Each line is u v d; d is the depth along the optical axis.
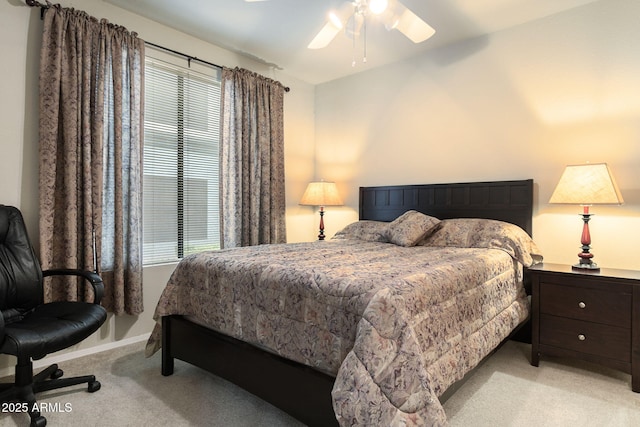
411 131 3.65
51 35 2.35
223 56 3.50
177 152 3.23
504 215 3.04
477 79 3.21
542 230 2.90
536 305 2.43
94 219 2.52
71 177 2.40
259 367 1.74
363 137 4.05
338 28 2.21
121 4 2.71
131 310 2.73
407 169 3.69
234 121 3.52
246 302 1.85
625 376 2.25
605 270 2.40
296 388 1.58
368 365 1.27
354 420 1.23
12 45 2.28
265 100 3.76
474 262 2.07
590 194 2.31
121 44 2.68
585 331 2.25
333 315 1.49
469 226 2.91
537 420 1.77
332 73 4.12
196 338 2.09
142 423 1.74
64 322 1.84
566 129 2.79
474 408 1.87
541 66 2.89
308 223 4.45
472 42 3.23
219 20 2.95
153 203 3.08
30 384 1.89
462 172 3.32
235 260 2.05
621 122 2.56
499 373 2.29
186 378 2.22
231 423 1.74
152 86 3.04
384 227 3.34
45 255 2.30
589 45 2.67
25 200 2.35
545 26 2.86
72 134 2.40
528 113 2.96
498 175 3.11
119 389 2.08
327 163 4.39
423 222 2.99
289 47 3.45
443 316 1.62
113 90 2.64
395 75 3.77
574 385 2.13
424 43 3.34
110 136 2.65
